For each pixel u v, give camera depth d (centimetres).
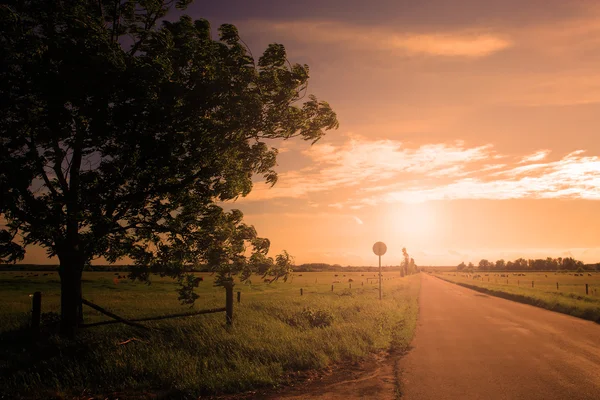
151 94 824
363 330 1099
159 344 886
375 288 3838
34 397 604
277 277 1154
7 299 2612
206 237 1062
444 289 4322
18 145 859
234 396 618
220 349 839
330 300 2236
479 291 3956
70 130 863
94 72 786
